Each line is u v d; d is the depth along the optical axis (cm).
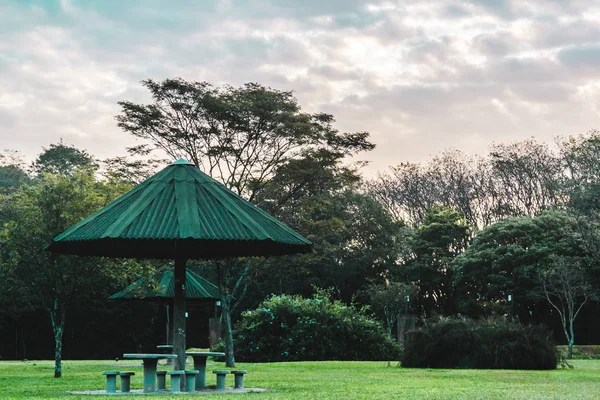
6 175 7562
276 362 3503
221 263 3312
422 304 6919
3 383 1925
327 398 1312
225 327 3156
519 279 5747
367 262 6800
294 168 3322
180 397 1367
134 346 6272
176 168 1614
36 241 2219
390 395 1393
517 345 2641
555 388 1614
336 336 3778
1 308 5225
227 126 3272
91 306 5688
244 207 1596
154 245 1772
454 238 6775
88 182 2339
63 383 1925
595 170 5138
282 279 6212
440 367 2722
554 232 5806
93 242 1614
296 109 3369
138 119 3241
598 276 5322
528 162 6869
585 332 6184
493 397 1339
